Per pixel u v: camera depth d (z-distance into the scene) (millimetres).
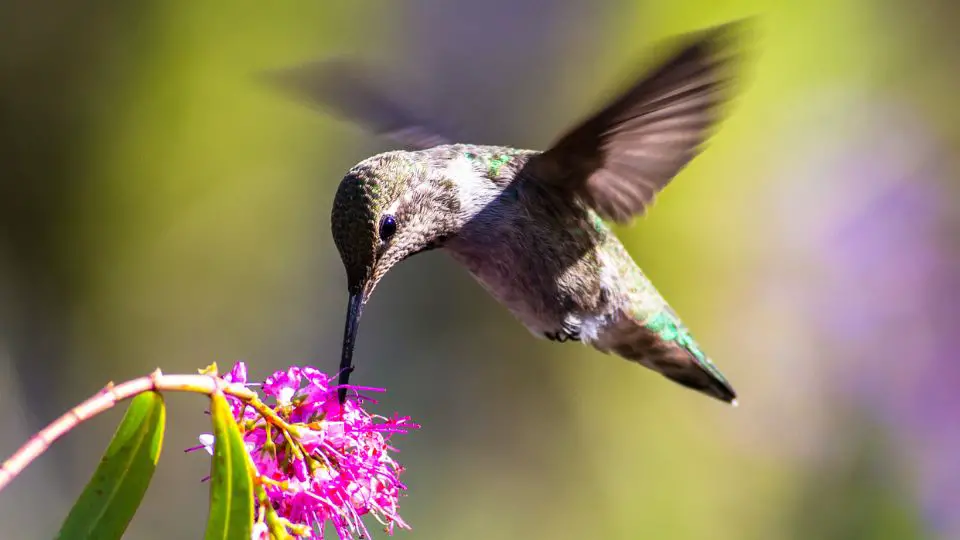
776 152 11602
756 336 11672
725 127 11430
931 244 12227
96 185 11445
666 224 11109
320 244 12281
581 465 11789
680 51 5172
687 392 11797
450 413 12016
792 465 11805
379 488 4273
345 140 12188
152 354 11617
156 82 11492
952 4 12250
